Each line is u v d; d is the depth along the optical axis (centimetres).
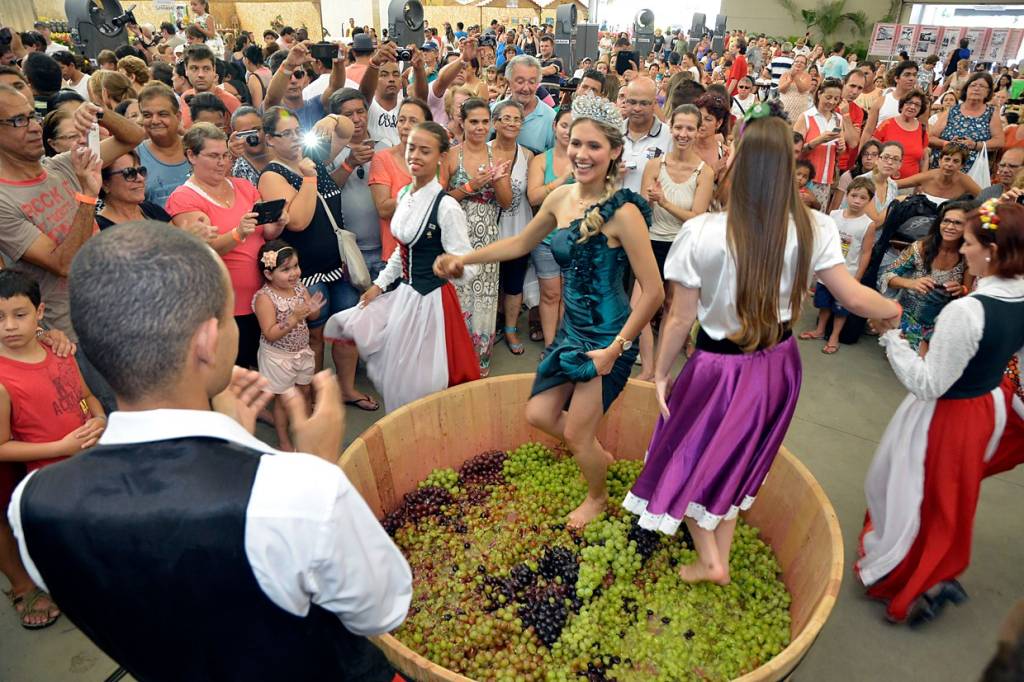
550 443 379
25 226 276
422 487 342
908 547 273
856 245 499
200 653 110
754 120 194
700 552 258
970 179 501
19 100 264
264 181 357
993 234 237
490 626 261
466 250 335
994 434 262
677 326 224
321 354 422
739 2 2744
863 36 2611
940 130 635
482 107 418
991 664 101
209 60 533
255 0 1889
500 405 364
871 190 487
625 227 253
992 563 318
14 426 248
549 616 265
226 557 101
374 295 357
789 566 288
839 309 505
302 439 142
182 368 108
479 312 428
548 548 298
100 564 102
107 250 104
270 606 107
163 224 113
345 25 1602
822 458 394
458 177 422
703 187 418
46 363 255
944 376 246
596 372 266
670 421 236
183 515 100
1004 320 237
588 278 269
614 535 295
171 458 105
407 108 407
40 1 1334
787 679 218
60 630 272
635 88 420
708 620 271
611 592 278
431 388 359
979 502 359
